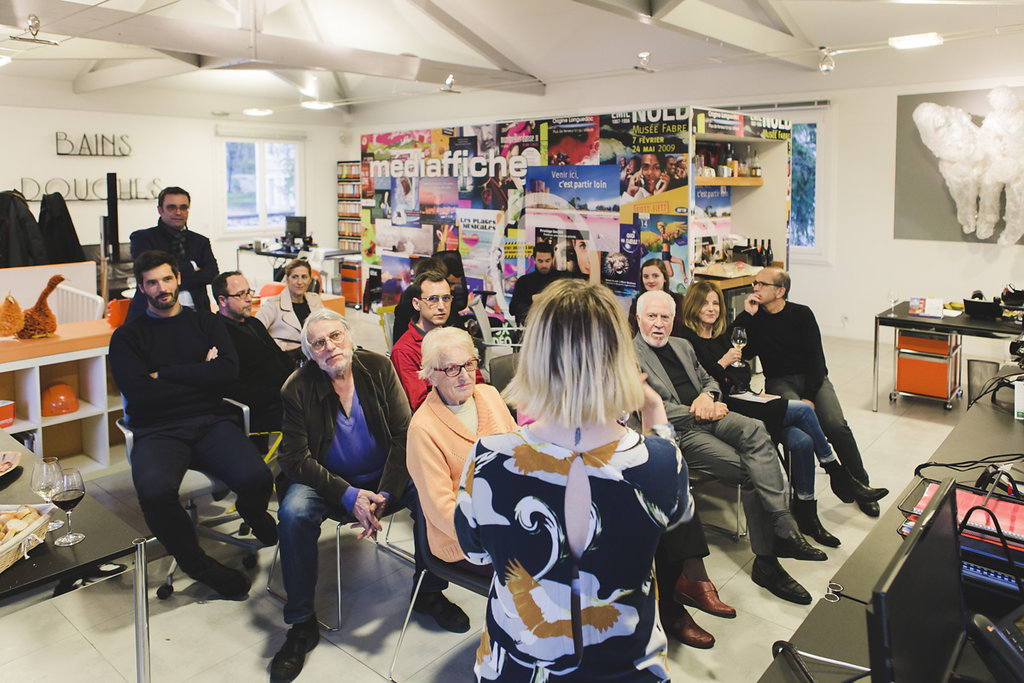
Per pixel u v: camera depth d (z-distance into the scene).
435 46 9.78
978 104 6.84
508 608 1.27
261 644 2.76
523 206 6.45
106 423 4.45
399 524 3.78
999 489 2.13
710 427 3.32
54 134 10.11
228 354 3.49
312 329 2.85
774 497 3.11
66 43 7.24
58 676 2.56
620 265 5.79
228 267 12.23
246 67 8.19
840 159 7.80
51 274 6.17
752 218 6.62
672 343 3.59
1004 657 1.43
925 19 6.89
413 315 3.85
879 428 5.18
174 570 3.20
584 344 1.22
